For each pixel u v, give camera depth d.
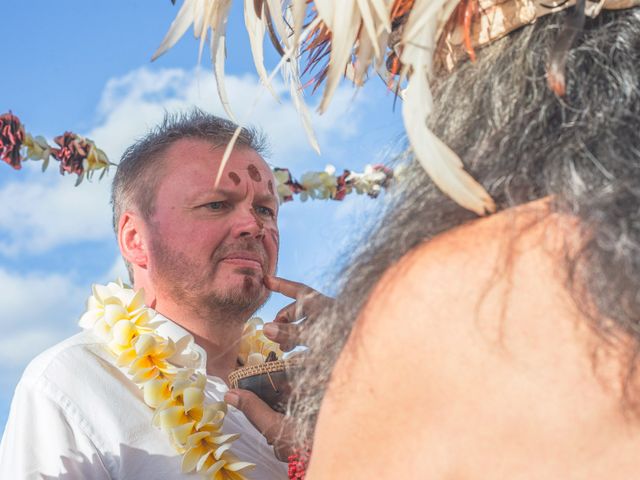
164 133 2.51
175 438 2.02
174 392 2.07
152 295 2.43
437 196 0.64
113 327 2.20
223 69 0.91
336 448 0.59
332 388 0.62
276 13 0.88
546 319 0.55
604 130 0.60
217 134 2.49
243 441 2.13
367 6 0.71
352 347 0.61
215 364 2.37
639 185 0.57
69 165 2.71
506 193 0.61
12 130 2.55
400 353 0.58
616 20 0.66
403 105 0.65
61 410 2.07
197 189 2.37
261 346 2.48
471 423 0.55
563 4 0.67
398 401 0.57
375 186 3.09
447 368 0.56
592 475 0.52
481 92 0.68
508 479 0.53
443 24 0.69
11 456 2.06
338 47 0.72
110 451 2.05
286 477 2.13
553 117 0.63
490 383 0.55
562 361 0.54
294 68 0.90
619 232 0.55
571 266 0.55
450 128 0.69
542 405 0.54
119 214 2.53
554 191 0.59
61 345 2.21
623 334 0.54
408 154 0.71
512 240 0.58
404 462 0.56
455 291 0.58
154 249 2.40
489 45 0.71
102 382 2.13
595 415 0.53
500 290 0.57
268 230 2.43
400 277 0.61
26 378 2.15
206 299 2.35
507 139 0.64
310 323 0.71
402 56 0.68
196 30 0.89
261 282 2.38
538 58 0.67
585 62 0.64
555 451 0.53
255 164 2.46
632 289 0.54
